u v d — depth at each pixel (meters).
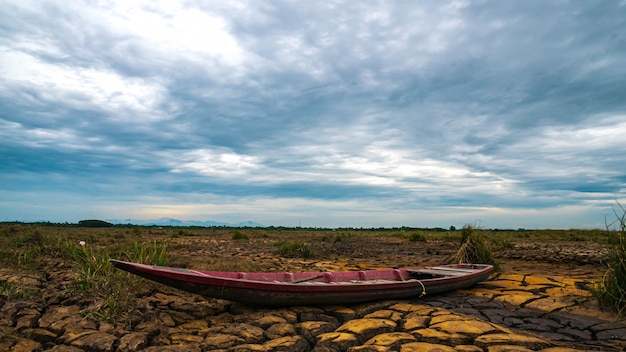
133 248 9.03
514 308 6.89
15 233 18.00
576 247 17.98
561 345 4.84
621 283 6.40
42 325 5.36
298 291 6.25
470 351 4.55
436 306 7.02
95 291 6.71
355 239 24.62
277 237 27.12
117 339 4.97
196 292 5.75
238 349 4.74
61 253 10.74
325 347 4.87
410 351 4.58
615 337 5.22
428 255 16.03
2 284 7.23
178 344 4.92
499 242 18.14
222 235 28.92
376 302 7.04
